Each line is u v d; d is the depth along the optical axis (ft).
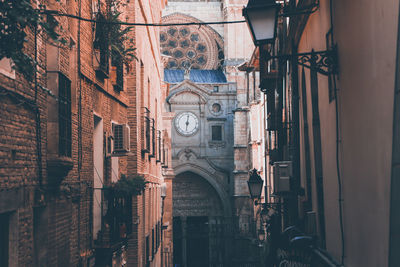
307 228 47.21
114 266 47.88
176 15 229.86
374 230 28.09
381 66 25.53
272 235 74.28
